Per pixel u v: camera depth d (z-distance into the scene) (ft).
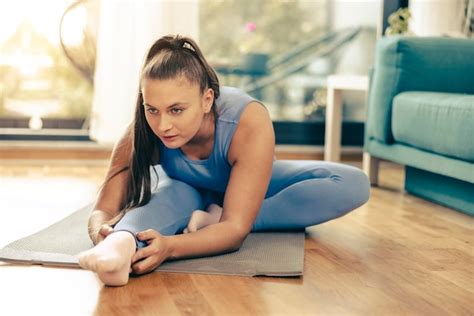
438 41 10.04
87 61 12.07
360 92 13.43
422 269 6.13
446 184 9.16
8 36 12.31
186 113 5.64
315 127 13.35
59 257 5.98
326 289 5.44
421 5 12.34
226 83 13.32
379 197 9.87
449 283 5.72
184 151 6.54
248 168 6.17
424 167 9.18
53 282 5.44
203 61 5.89
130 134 6.53
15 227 7.31
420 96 9.30
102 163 12.24
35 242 6.45
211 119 6.29
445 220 8.36
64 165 12.12
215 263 5.92
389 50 9.99
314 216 7.24
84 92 12.53
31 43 12.37
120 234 5.47
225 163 6.44
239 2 13.16
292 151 13.00
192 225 6.30
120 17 11.42
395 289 5.50
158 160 6.65
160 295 5.16
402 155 9.77
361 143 13.43
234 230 6.05
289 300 5.14
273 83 13.43
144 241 5.61
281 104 13.47
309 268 6.06
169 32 11.53
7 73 12.35
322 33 13.52
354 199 7.27
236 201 6.13
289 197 7.19
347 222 8.11
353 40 13.61
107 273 5.24
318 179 7.23
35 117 12.42
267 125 6.30
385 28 13.07
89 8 11.93
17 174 11.05
